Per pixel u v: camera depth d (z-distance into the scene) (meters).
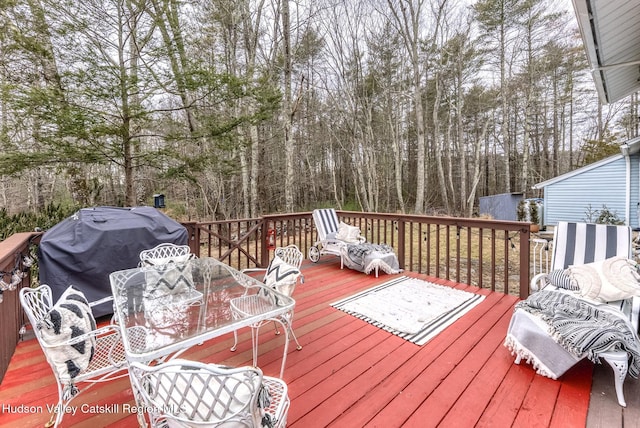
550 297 2.38
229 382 1.08
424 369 2.14
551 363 1.98
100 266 2.96
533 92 14.74
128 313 1.87
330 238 5.18
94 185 6.38
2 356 2.13
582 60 14.16
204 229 4.50
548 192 9.80
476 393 1.88
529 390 1.91
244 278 2.45
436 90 15.41
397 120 14.51
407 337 2.59
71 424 1.68
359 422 1.66
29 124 4.63
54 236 2.86
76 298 1.80
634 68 4.39
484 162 20.00
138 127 5.39
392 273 4.45
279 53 10.39
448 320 2.89
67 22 4.67
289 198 9.04
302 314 3.10
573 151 18.19
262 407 1.13
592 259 2.86
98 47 5.02
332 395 1.88
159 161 5.74
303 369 2.15
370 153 15.17
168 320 1.77
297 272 2.37
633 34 3.47
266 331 2.75
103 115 4.86
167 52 5.27
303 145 15.94
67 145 4.69
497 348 2.40
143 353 1.37
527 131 14.43
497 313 3.04
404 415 1.71
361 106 14.95
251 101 7.59
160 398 1.06
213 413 1.05
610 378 2.01
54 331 1.51
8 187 9.62
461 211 16.77
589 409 1.73
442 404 1.79
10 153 4.59
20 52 4.79
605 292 2.34
